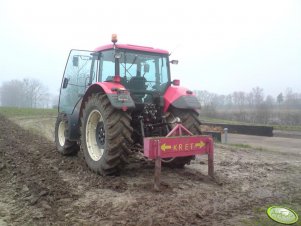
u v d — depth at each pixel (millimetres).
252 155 8695
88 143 6086
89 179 5504
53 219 3895
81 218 3938
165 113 6336
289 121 23891
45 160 6926
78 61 7148
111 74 6207
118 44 6145
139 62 6316
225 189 5266
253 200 4801
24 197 4535
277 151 9898
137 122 6164
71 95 7391
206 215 4164
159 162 5008
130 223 3832
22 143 8992
